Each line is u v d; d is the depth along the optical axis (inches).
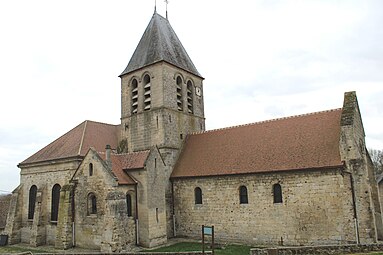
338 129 989.8
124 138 1405.0
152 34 1454.2
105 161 1068.5
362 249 778.8
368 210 864.9
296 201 968.3
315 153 970.1
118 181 1035.3
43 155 1318.9
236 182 1087.6
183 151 1322.6
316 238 927.0
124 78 1460.4
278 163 1013.2
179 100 1407.5
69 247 1076.5
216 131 1305.4
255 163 1062.4
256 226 1032.2
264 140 1125.1
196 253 773.3
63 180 1208.2
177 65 1401.3
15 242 1274.6
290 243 964.6
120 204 1000.9
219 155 1183.6
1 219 1803.6
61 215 1098.7
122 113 1434.5
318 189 936.9
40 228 1205.1
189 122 1423.5
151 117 1331.2
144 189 1090.1
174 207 1221.1
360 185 881.5
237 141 1193.4
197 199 1177.4
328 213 916.0
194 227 1163.9
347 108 961.5
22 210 1321.4
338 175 911.0
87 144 1267.2
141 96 1384.1
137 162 1131.9
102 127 1434.5
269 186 1021.8
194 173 1179.9
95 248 1035.3
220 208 1112.8
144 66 1379.2
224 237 1091.3
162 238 1106.1
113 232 971.9
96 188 1063.6
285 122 1142.3
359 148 952.9
